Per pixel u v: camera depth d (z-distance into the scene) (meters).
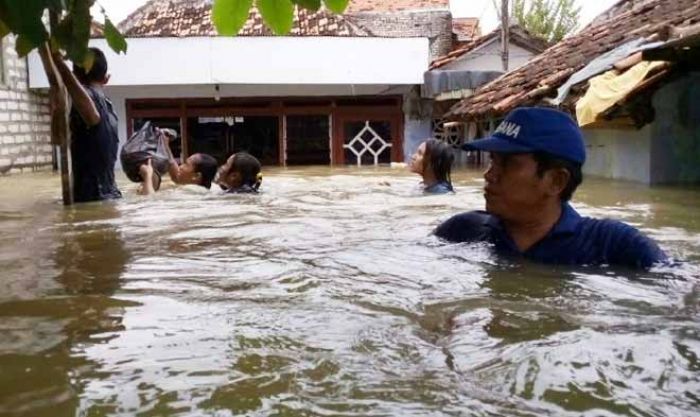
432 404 1.27
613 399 1.29
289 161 16.45
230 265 2.71
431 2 22.22
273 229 3.80
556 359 1.51
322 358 1.53
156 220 4.30
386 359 1.53
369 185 8.08
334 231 3.70
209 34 16.02
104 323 1.84
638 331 1.75
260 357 1.54
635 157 8.00
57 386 1.37
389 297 2.15
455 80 15.52
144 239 3.46
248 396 1.31
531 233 2.82
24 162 14.09
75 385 1.38
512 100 10.84
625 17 12.56
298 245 3.21
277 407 1.26
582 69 9.30
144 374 1.44
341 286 2.31
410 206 5.19
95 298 2.14
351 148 16.48
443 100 16.02
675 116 7.62
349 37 15.34
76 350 1.60
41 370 1.47
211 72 15.09
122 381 1.40
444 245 3.11
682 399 1.30
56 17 1.97
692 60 6.68
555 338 1.69
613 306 2.05
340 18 16.39
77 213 4.79
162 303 2.06
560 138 2.70
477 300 2.12
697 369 1.45
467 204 5.30
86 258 2.91
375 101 16.44
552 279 2.42
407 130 16.42
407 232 3.60
